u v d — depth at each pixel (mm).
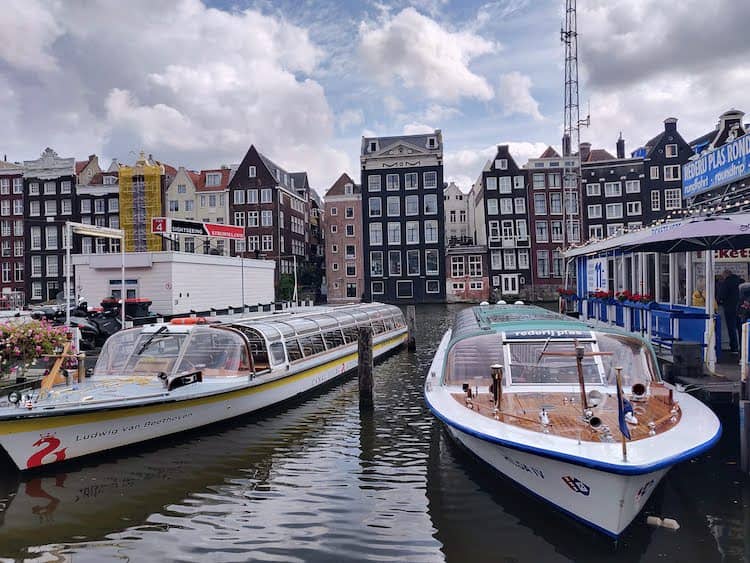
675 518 6734
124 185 58812
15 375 12953
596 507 5914
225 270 32062
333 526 6797
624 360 8531
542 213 58219
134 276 28031
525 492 7102
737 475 7914
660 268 13648
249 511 7254
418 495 7668
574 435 6434
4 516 7121
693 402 7785
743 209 11234
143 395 9453
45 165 59875
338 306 22328
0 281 61781
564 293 23672
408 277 59406
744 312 10367
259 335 12648
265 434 10711
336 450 9758
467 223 72750
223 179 61688
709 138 50312
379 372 17688
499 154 58875
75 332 15414
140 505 7449
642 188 56344
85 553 6203
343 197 63062
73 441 8719
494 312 14000
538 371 8562
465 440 8586
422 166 59375
